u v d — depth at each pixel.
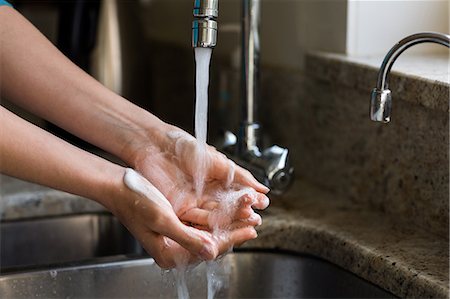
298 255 0.96
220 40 1.40
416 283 0.76
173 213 0.73
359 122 1.01
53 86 0.87
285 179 0.99
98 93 0.88
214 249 0.73
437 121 0.87
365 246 0.86
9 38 0.88
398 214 0.95
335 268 0.91
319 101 1.11
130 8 1.33
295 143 1.20
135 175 0.75
